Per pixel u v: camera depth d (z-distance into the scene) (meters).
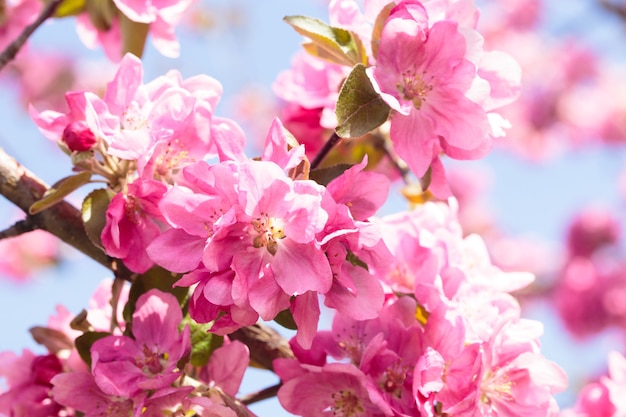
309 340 0.71
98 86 1.73
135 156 0.74
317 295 0.72
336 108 0.74
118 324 0.78
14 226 0.79
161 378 0.73
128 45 0.86
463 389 0.74
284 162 0.71
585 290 1.98
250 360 0.79
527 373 0.76
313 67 0.83
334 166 0.74
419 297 0.76
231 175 0.71
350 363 0.75
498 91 0.77
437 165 0.77
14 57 0.85
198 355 0.76
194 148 0.76
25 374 0.81
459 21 0.76
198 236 0.72
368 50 0.76
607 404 0.84
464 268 0.78
